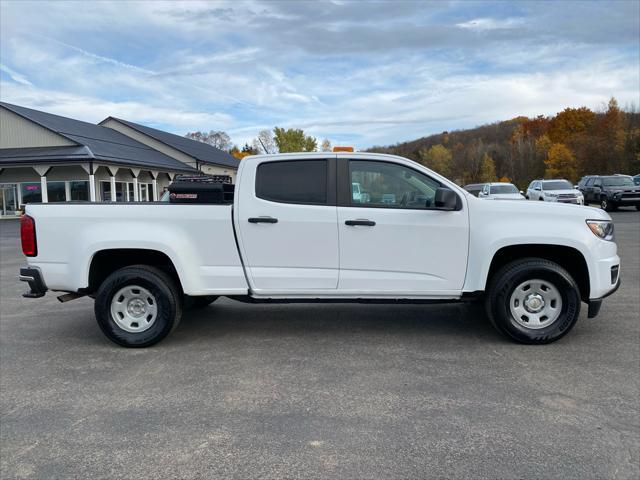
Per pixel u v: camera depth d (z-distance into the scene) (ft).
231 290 16.51
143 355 15.99
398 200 16.40
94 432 10.84
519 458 9.45
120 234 16.33
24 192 102.99
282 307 22.16
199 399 12.44
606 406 11.57
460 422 10.93
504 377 13.43
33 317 21.33
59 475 9.21
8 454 10.00
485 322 19.10
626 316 19.22
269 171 16.57
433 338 17.13
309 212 16.21
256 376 13.91
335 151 17.29
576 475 8.87
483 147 341.82
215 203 16.62
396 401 12.07
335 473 9.08
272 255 16.39
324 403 12.05
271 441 10.28
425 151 366.84
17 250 49.96
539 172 254.06
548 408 11.52
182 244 16.35
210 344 16.97
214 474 9.13
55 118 116.26
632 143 185.37
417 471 9.09
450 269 16.14
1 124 101.81
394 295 16.38
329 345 16.57
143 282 16.48
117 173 108.88
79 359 15.70
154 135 144.36
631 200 81.87
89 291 16.98
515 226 15.83
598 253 15.78
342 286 16.35
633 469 9.04
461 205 16.03
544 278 15.81
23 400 12.60
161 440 10.43
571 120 260.62
